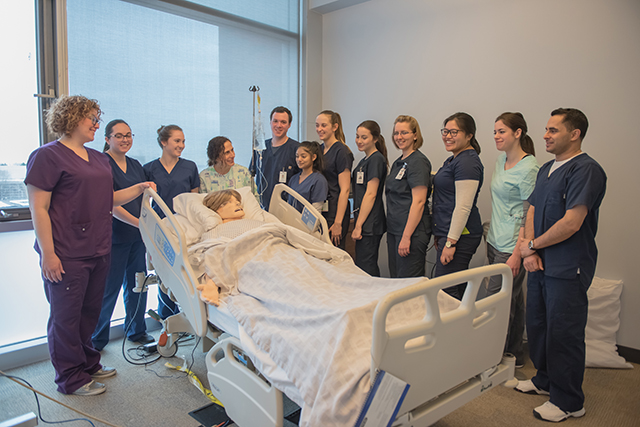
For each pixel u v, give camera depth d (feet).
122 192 7.38
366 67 12.24
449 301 5.13
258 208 8.48
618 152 8.29
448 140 7.82
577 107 8.70
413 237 8.46
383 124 11.98
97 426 6.12
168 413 6.47
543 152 9.21
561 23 8.79
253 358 5.00
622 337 8.45
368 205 9.14
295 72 13.09
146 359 8.27
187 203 8.06
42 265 6.46
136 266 8.89
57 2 8.24
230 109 11.48
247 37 11.76
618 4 8.11
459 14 10.27
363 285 5.45
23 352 7.98
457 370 4.62
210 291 5.97
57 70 8.39
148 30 9.71
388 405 3.86
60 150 6.45
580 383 6.31
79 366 7.03
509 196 7.70
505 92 9.65
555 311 6.21
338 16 12.82
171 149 8.84
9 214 8.04
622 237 8.34
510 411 6.65
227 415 6.09
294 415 6.48
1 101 7.98
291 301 5.31
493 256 8.07
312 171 9.72
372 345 3.80
